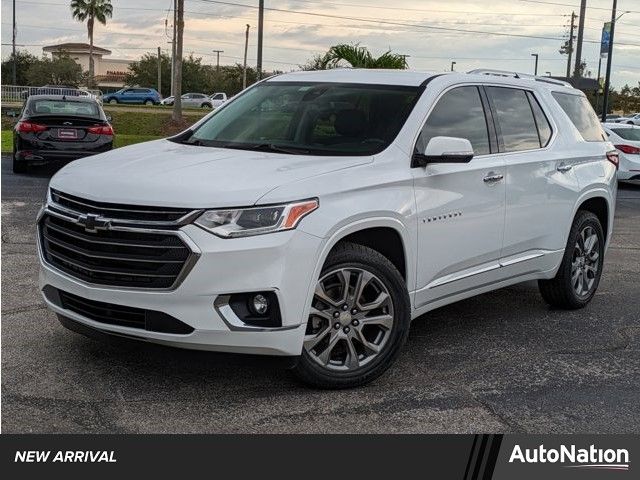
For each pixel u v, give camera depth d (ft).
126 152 16.29
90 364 15.21
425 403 14.32
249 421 13.17
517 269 18.89
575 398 14.94
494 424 13.60
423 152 16.12
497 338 18.52
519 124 19.34
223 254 12.85
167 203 13.04
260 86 19.21
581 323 20.22
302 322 13.52
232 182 13.47
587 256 21.61
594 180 21.30
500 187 17.80
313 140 16.37
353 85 17.67
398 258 15.53
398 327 15.08
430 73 18.28
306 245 13.38
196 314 12.92
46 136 45.09
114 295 13.32
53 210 14.40
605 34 127.13
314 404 13.97
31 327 17.21
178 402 13.74
